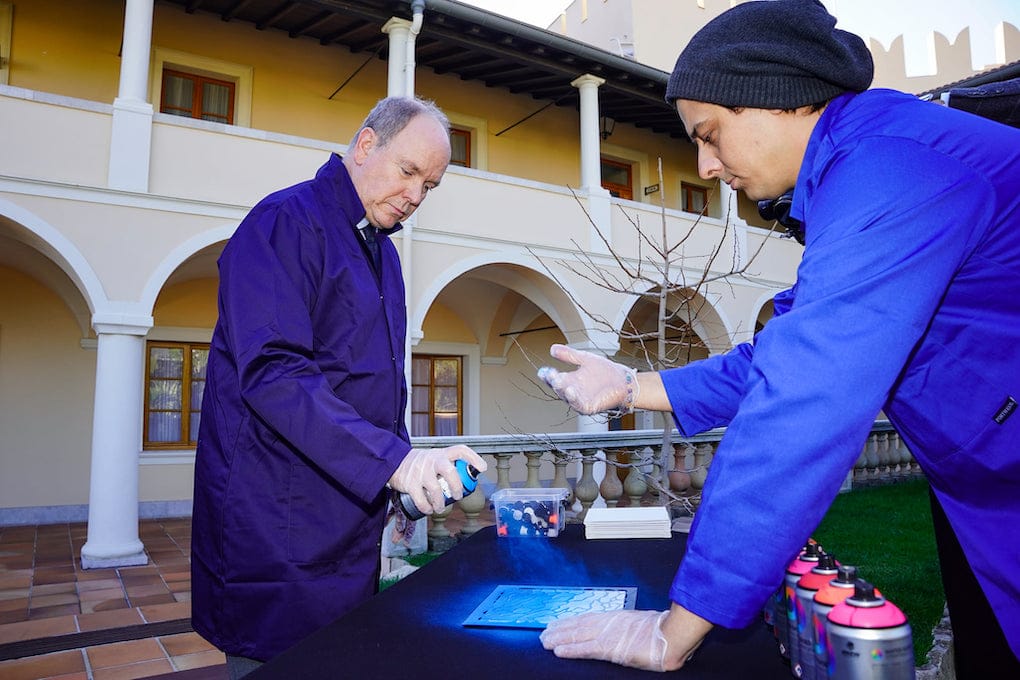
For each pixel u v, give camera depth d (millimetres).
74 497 9859
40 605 5383
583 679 910
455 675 932
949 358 967
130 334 7051
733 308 11922
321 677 933
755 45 1018
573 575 1576
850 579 846
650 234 11102
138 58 7438
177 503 10305
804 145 1085
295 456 1557
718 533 896
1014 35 19328
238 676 1587
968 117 985
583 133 10648
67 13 9023
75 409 9961
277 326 1506
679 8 16062
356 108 10820
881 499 8328
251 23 10141
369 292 1707
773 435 874
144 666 4008
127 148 7266
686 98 1080
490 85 12023
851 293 874
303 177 8273
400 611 1275
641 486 6117
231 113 10055
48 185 6891
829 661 789
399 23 8680
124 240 7195
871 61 1067
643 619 990
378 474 1358
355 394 1686
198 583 1634
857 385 855
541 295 10531
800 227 1281
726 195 12273
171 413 10516
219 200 7758
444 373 13289
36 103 6938
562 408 13734
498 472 6004
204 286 10773
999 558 979
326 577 1562
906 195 895
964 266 945
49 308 9930
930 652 2648
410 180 1748
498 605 1292
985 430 954
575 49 9938
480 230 9656
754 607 881
